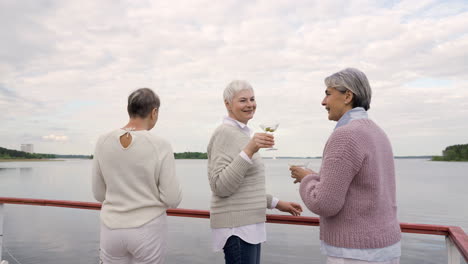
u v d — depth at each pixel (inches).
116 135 68.6
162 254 70.6
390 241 51.3
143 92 71.3
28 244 539.5
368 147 50.6
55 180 2600.9
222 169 66.6
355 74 57.2
